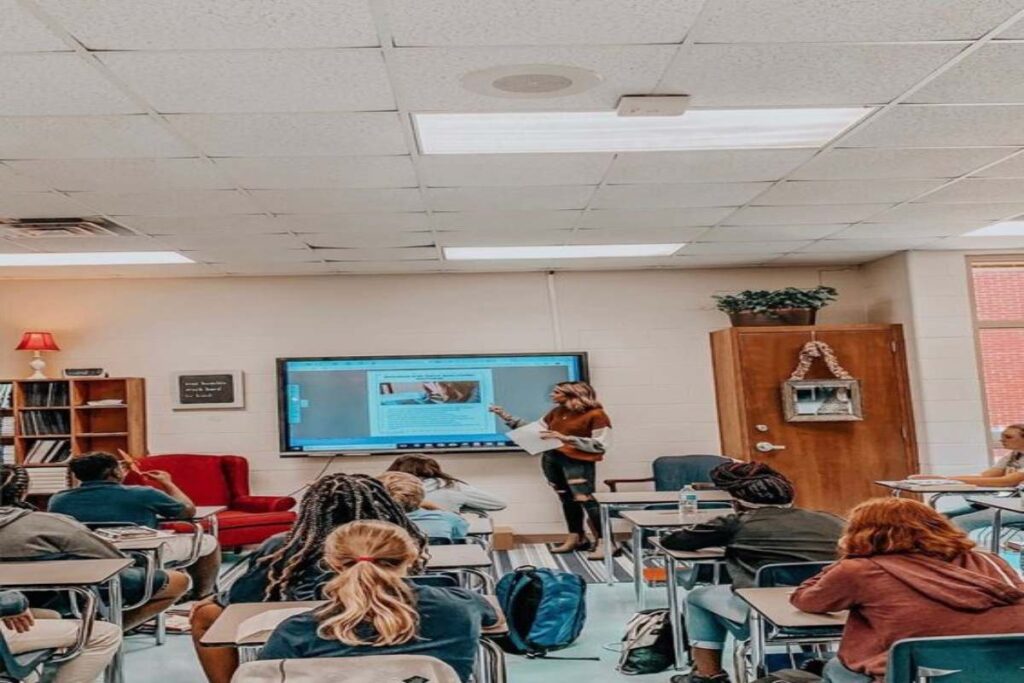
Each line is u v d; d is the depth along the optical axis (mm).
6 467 4051
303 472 7469
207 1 2424
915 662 1971
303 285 7641
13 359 7426
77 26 2561
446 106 3377
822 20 2670
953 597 2168
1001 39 2850
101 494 4617
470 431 7438
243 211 5059
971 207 5539
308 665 1768
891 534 2328
